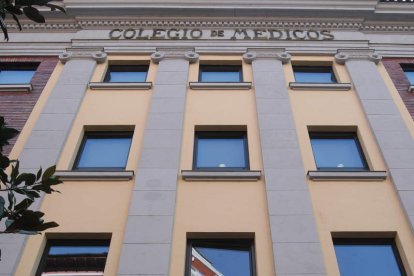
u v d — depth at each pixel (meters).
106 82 13.90
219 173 10.53
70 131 12.09
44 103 13.20
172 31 16.06
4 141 5.96
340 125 12.30
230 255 9.28
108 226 9.56
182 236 9.27
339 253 9.33
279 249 8.85
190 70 14.44
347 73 14.41
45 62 15.10
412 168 10.77
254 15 16.33
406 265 8.96
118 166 11.59
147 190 10.07
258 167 10.90
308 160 11.14
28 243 9.20
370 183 10.55
